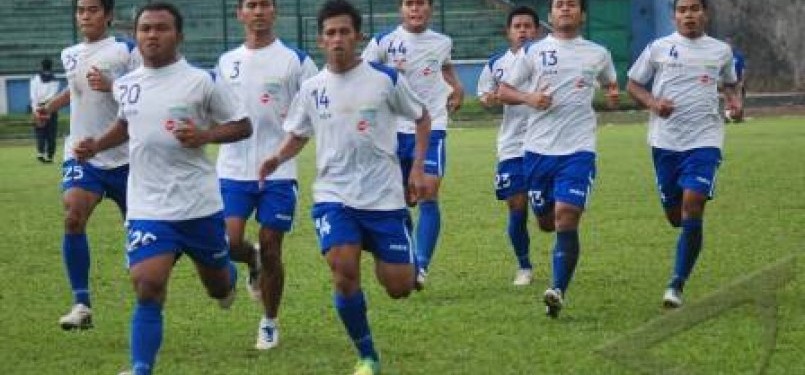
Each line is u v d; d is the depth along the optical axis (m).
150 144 19.78
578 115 25.41
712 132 26.12
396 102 20.41
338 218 20.02
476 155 63.09
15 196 49.59
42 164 66.81
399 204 20.36
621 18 103.56
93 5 24.33
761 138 68.88
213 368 20.77
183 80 19.89
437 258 32.03
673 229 35.88
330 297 26.72
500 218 39.16
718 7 108.12
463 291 27.39
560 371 19.98
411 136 29.88
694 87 26.09
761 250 31.78
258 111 23.34
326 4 20.42
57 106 25.66
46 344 22.89
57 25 102.31
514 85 25.77
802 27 108.44
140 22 19.80
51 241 36.53
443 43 31.09
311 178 54.22
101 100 24.22
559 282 24.20
